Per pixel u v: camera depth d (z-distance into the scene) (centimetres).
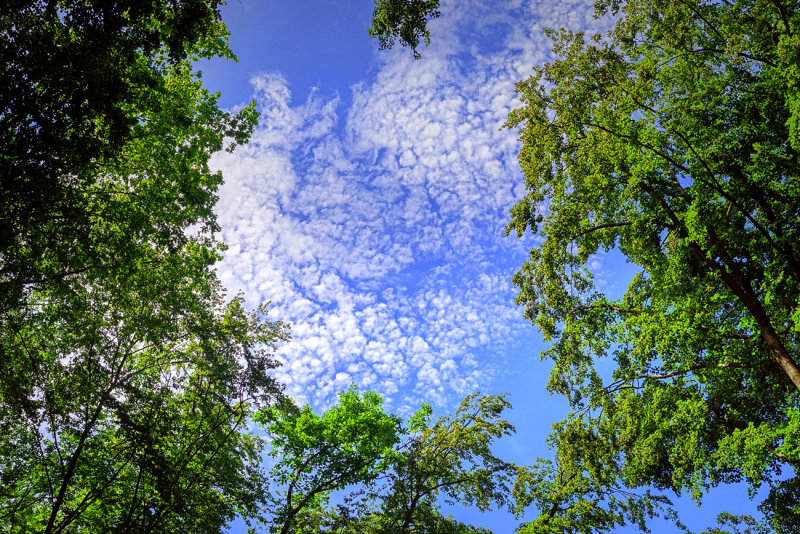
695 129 1653
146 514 1822
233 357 2034
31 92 1101
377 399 2717
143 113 1691
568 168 1959
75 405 1689
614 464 1992
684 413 1684
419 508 2483
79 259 1544
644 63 1838
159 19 1263
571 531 2291
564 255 2033
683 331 1611
